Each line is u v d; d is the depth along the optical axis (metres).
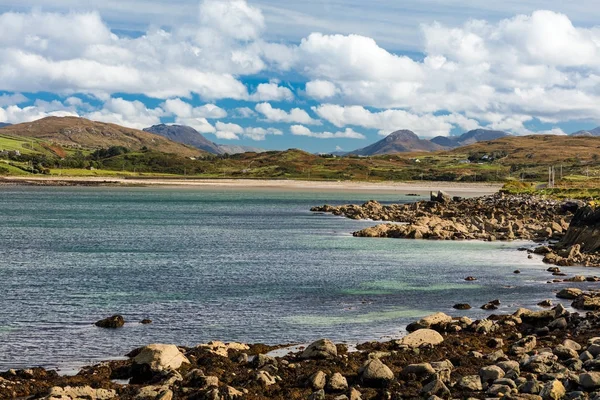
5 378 28.09
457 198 171.75
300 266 67.69
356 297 50.59
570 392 24.11
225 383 26.61
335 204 196.75
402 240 95.50
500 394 24.30
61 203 189.50
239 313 44.56
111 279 58.72
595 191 180.00
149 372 28.42
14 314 43.97
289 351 33.72
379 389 25.98
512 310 45.47
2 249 81.62
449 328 37.41
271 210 167.12
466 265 68.81
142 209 168.62
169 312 44.81
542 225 108.06
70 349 35.06
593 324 37.69
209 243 90.50
